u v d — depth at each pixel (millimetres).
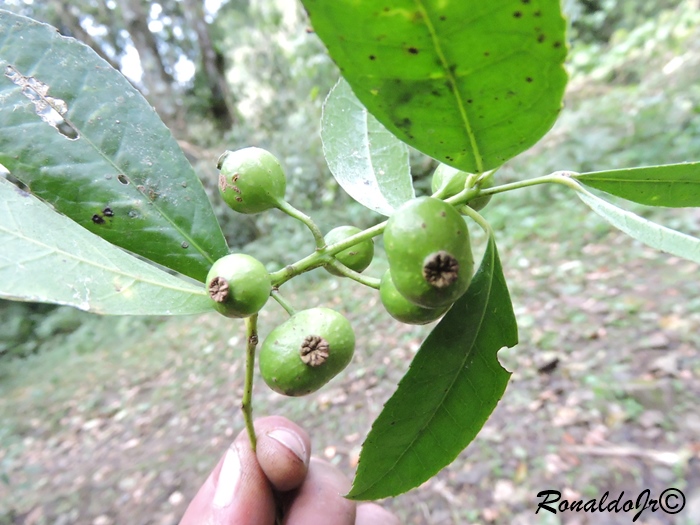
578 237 7207
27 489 6480
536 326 5574
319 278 9039
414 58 831
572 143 9047
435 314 1303
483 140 984
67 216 1256
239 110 14211
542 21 764
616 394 4441
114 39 16969
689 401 4172
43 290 1090
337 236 1528
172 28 17531
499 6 750
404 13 762
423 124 957
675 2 14281
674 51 11500
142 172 1369
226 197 1437
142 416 7441
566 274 6391
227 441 6109
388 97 903
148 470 6082
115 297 1170
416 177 7203
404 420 1334
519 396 4812
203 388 7594
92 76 1373
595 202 1203
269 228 10234
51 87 1324
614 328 5168
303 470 1980
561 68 828
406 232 1037
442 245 1028
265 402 6543
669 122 8531
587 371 4785
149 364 9125
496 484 4141
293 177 9719
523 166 9156
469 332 1309
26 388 9984
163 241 1356
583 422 4348
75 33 15250
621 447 4039
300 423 5809
